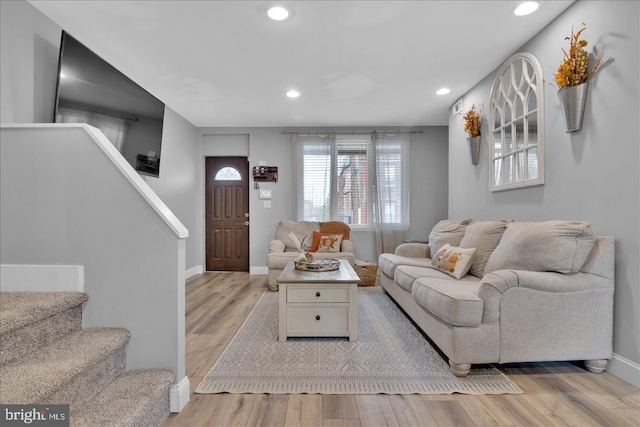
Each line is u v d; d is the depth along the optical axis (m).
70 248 1.63
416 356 2.18
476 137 3.41
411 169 5.24
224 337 2.52
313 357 2.16
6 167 1.65
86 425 1.17
